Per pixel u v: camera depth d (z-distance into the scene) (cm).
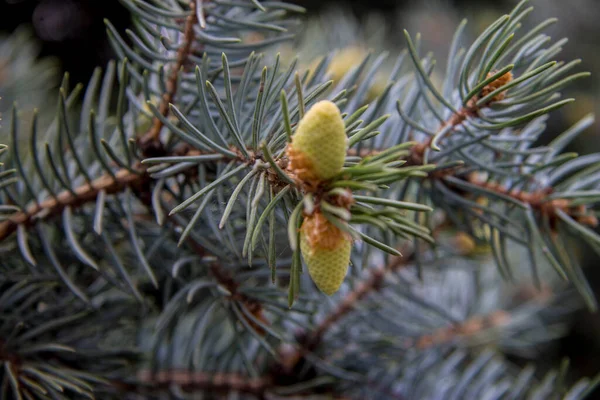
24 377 28
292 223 22
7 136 42
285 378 34
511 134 32
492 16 86
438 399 36
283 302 30
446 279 47
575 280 32
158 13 28
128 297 32
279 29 29
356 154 30
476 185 31
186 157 25
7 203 29
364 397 35
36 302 30
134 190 29
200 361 34
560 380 33
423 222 32
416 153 30
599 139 80
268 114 28
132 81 31
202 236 29
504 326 45
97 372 31
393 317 39
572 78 26
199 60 29
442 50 79
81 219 30
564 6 82
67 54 61
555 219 31
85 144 31
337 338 35
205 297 34
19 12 59
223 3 28
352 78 30
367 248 31
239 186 24
